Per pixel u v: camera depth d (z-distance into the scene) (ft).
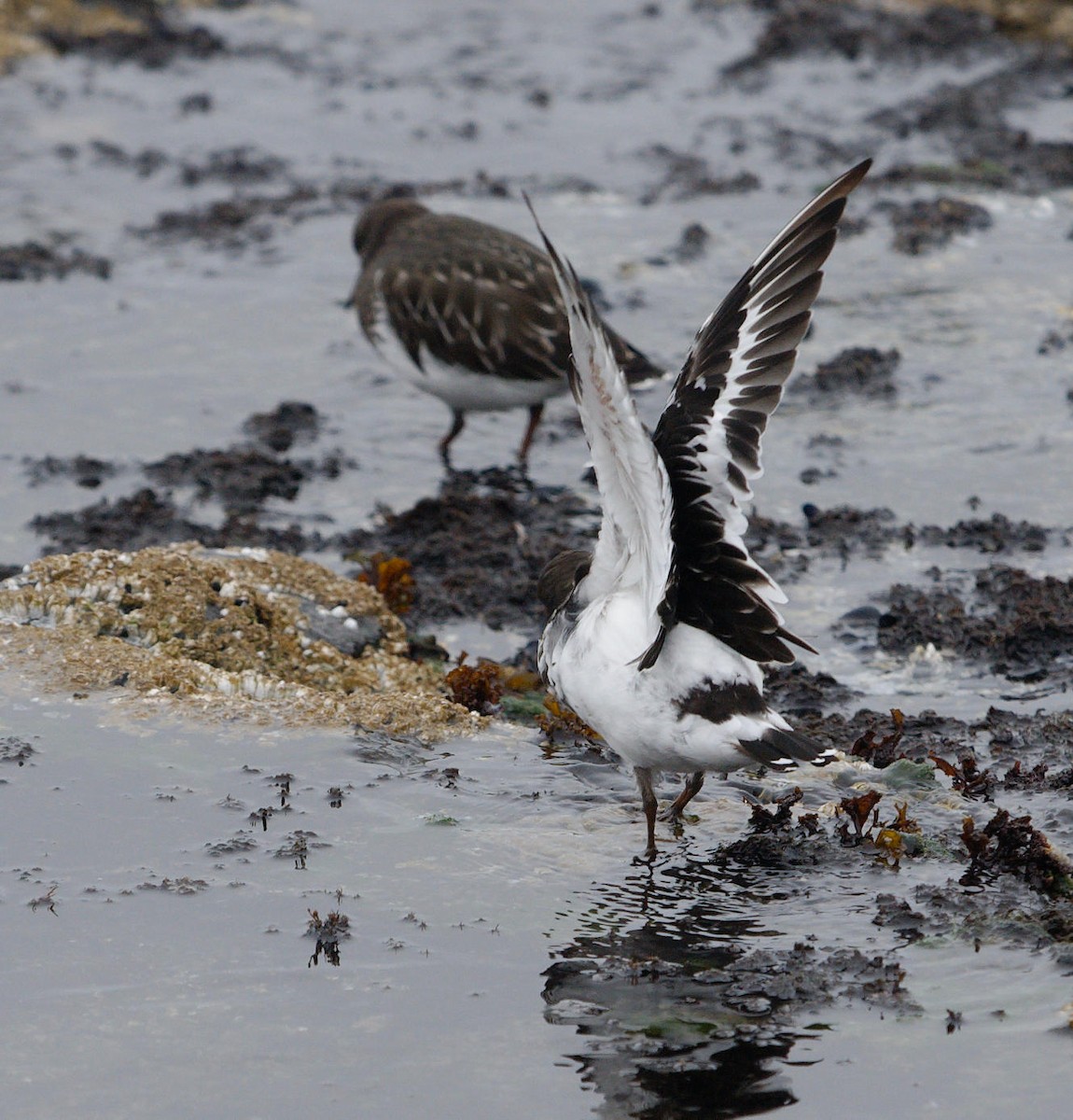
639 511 27.73
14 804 32.40
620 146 87.71
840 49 99.71
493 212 77.05
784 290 29.81
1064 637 41.55
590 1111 23.50
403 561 45.32
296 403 59.21
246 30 108.68
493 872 30.50
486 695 39.06
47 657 37.63
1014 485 51.72
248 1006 26.11
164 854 30.81
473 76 100.58
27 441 56.44
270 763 34.50
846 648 42.27
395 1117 23.44
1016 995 26.03
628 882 30.14
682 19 112.16
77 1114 23.50
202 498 52.65
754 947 27.71
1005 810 30.91
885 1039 24.95
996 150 82.69
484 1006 26.09
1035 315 64.75
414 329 54.29
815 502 51.19
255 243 75.41
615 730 29.76
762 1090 23.85
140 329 66.18
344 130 91.15
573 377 26.48
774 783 34.47
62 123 89.76
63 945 27.78
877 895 29.37
